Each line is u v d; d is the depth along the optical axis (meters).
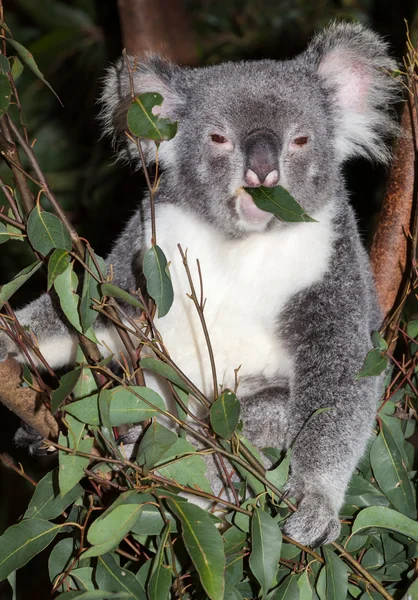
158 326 5.68
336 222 5.63
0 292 4.12
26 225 4.22
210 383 5.78
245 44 10.05
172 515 4.18
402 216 5.88
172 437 4.04
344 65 5.99
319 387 5.25
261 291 5.50
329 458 4.95
